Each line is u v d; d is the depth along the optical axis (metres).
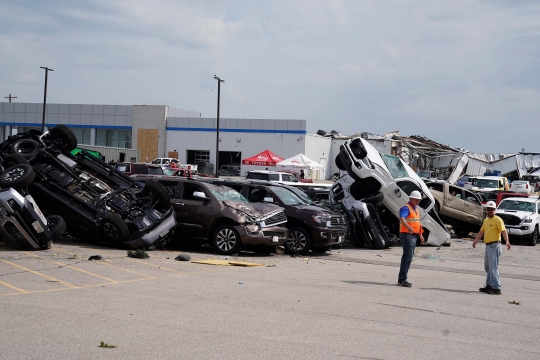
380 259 16.38
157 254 13.83
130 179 15.38
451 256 18.38
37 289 8.88
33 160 14.56
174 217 14.66
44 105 42.66
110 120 63.66
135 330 6.77
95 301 8.24
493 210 11.23
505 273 15.06
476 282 12.74
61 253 12.64
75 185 14.48
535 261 18.39
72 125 64.31
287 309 8.43
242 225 14.65
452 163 57.19
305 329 7.28
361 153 19.36
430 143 64.00
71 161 15.08
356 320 7.99
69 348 5.91
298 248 16.27
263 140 60.69
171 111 64.25
